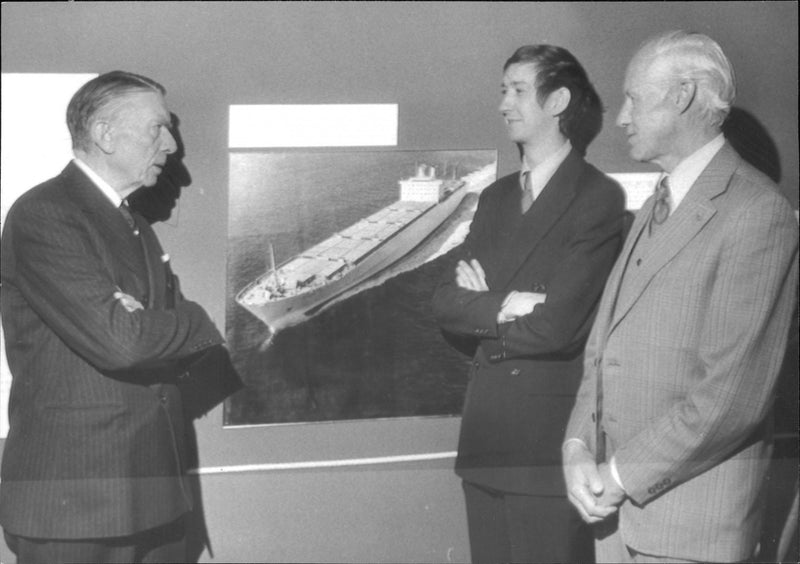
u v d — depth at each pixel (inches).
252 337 82.3
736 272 58.6
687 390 61.7
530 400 81.3
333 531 85.7
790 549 87.8
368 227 82.4
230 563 84.6
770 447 65.2
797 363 84.4
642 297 63.3
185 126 79.9
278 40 80.5
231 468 83.7
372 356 83.8
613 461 63.5
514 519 83.9
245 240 81.4
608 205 80.4
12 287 66.9
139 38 78.6
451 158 82.0
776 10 86.3
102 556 68.8
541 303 79.3
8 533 68.2
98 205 67.1
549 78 80.0
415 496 86.0
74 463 65.6
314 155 81.4
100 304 62.7
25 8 76.4
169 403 71.0
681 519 62.6
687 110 63.7
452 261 82.7
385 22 81.4
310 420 84.1
